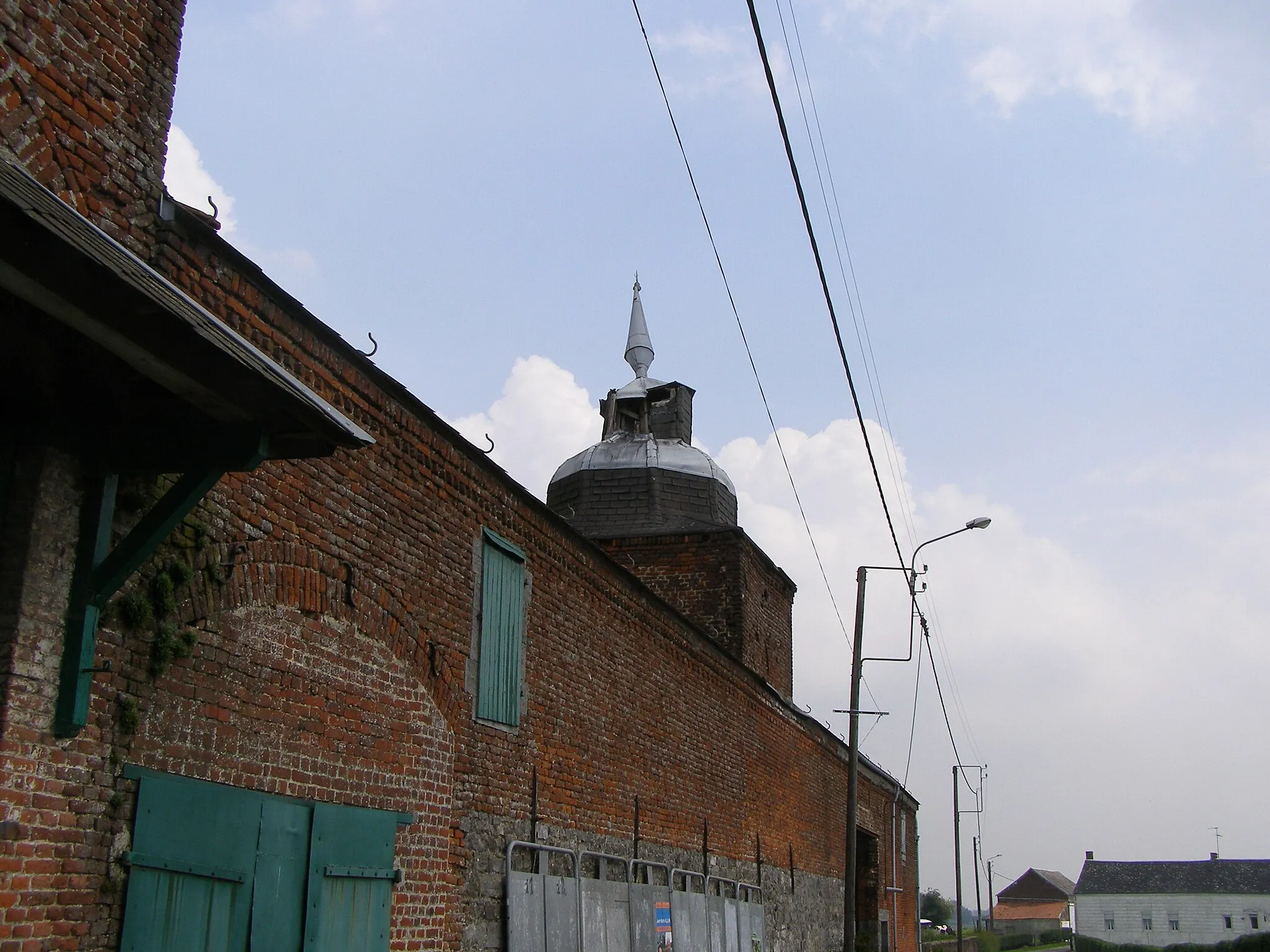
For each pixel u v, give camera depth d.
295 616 9.00
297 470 9.09
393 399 10.48
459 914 11.31
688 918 17.84
